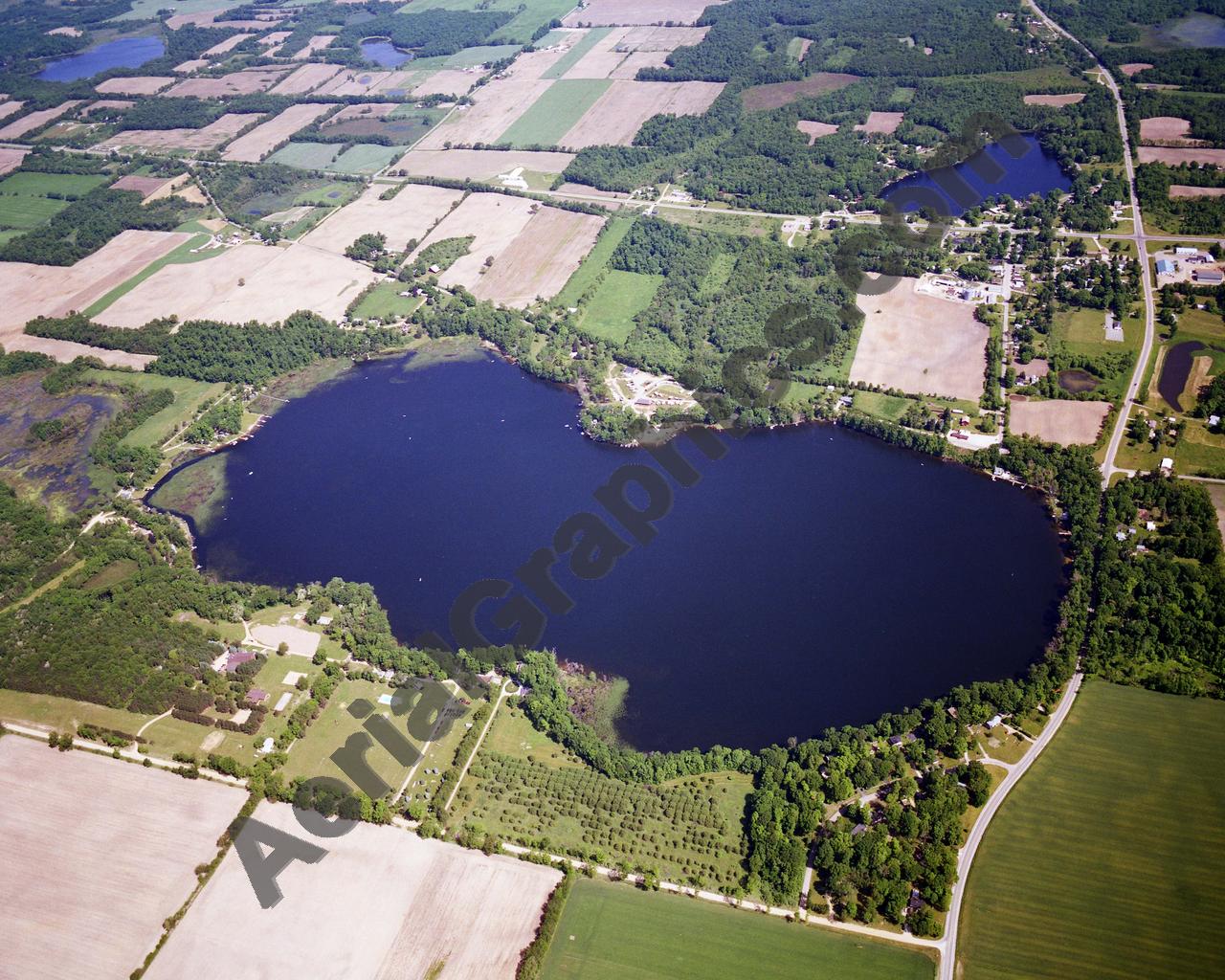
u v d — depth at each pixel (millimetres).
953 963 187500
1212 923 188375
